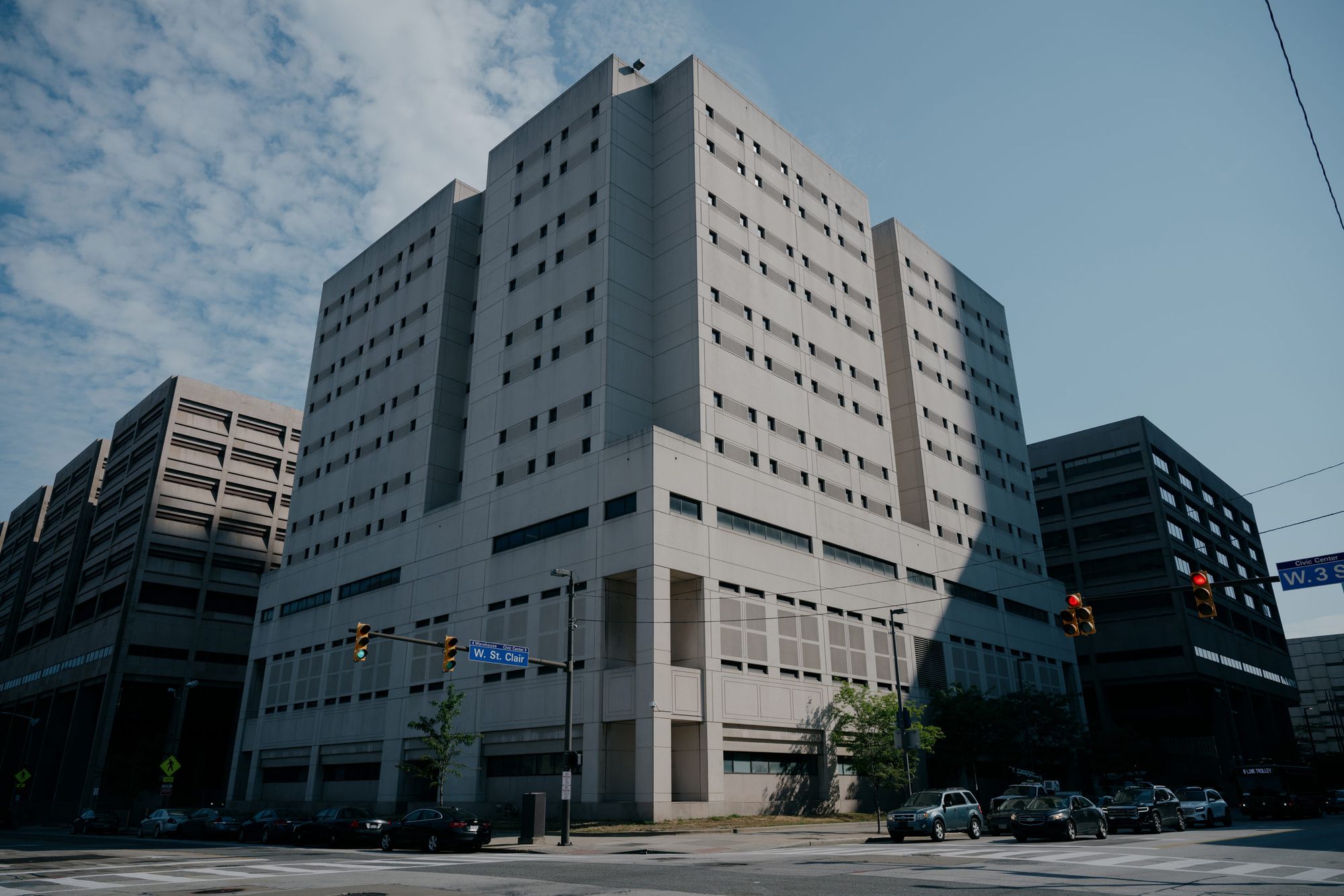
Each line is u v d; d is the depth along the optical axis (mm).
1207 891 14531
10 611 111562
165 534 83875
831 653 50281
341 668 59938
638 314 51719
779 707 45875
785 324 56125
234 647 84812
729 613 45031
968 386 74250
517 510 50812
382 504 62625
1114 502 92250
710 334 50312
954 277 77750
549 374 52469
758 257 55812
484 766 47688
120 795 74938
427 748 50094
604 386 48344
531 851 27953
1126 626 87750
